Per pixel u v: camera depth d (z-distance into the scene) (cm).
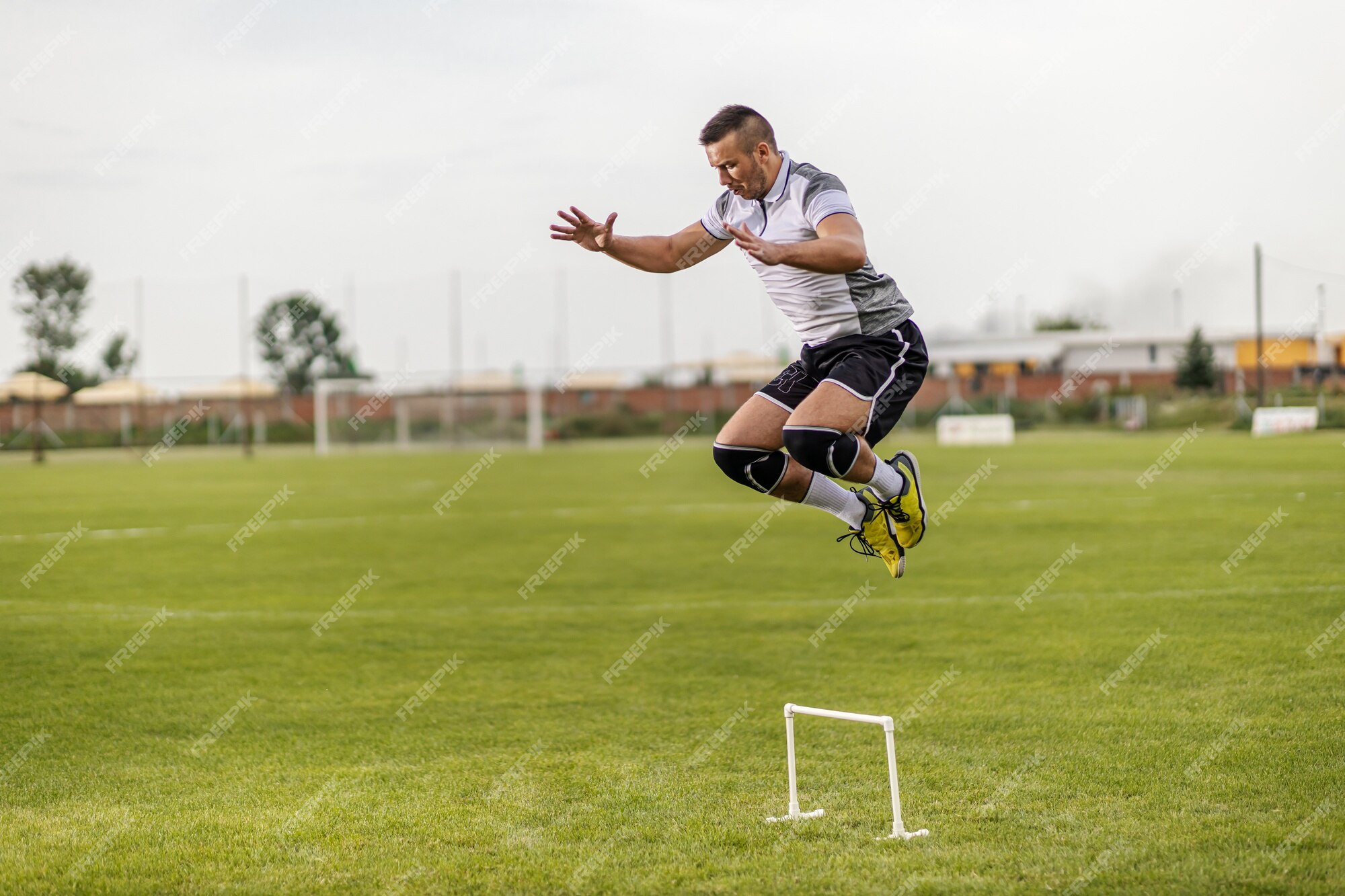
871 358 839
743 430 880
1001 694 1201
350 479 4956
